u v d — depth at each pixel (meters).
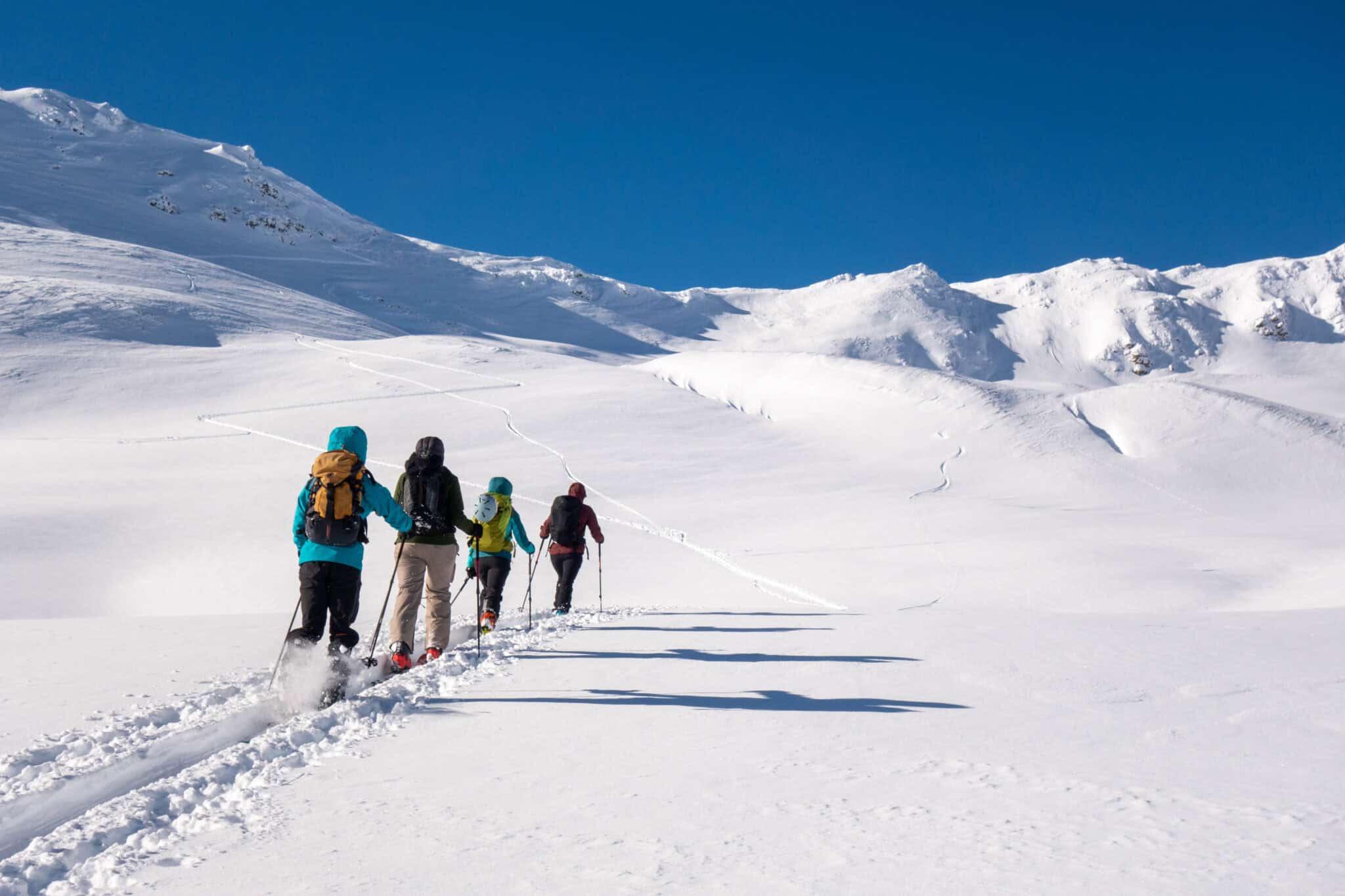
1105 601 18.03
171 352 70.81
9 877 3.04
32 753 4.66
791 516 33.28
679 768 4.14
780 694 5.98
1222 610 16.91
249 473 41.19
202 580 26.38
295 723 5.20
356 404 56.28
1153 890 2.37
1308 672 6.03
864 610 16.62
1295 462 43.56
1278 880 2.40
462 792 3.83
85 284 90.00
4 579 26.22
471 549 10.09
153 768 4.51
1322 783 3.44
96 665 7.54
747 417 56.09
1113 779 3.61
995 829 3.00
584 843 3.06
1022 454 45.78
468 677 6.95
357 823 3.41
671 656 7.96
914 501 35.72
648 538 30.22
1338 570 18.83
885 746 4.42
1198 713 4.94
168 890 2.79
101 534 30.97
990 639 8.26
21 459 44.09
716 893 2.54
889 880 2.56
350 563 6.25
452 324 169.38
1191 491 40.38
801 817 3.28
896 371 59.06
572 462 43.94
